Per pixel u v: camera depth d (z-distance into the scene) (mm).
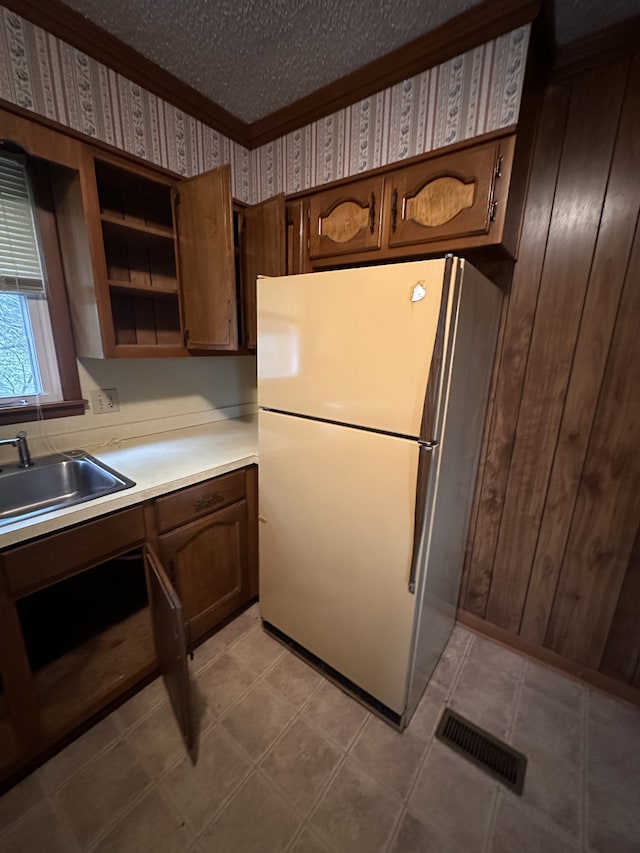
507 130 1136
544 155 1337
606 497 1441
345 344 1173
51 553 1103
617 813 1147
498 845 1069
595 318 1354
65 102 1247
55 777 1199
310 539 1445
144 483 1349
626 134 1204
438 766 1264
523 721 1426
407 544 1173
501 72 1131
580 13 1115
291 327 1300
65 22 1182
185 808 1132
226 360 2270
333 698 1487
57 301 1493
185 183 1509
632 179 1219
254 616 1906
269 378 1422
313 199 1617
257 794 1172
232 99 1589
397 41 1248
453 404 1159
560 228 1356
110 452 1674
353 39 1248
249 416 2445
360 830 1094
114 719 1377
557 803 1169
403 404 1092
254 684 1536
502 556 1722
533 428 1545
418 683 1427
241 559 1785
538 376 1496
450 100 1230
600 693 1552
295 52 1312
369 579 1297
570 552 1551
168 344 1774
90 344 1489
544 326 1450
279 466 1478
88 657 1444
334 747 1312
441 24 1168
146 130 1466
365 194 1450
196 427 2146
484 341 1367
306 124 1616
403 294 1030
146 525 1346
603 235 1293
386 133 1386
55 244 1446
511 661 1704
